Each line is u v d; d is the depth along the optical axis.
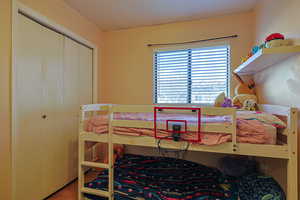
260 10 1.86
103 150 2.61
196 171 1.97
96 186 1.60
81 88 2.34
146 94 2.60
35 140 1.66
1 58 1.34
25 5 1.50
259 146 1.10
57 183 1.94
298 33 1.12
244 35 2.15
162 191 1.57
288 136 1.05
